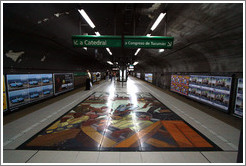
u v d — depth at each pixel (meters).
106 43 4.55
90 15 4.75
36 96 6.77
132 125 4.29
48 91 7.84
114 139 3.39
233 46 4.48
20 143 3.16
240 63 4.71
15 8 3.29
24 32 4.28
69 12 4.46
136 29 6.21
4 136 3.50
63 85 9.73
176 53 8.53
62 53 8.03
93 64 17.77
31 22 4.04
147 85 17.00
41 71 7.17
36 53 5.94
